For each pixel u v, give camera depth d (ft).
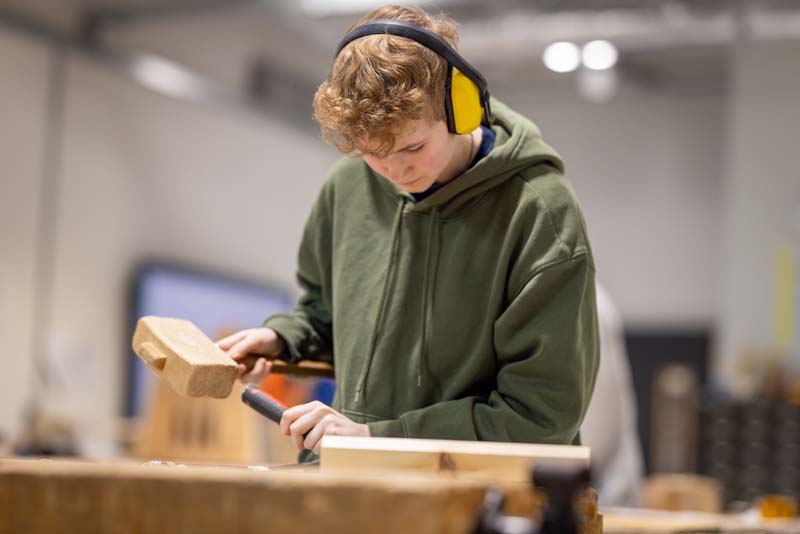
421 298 4.73
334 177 5.19
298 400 11.43
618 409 9.86
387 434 4.27
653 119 27.61
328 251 5.24
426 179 4.38
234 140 24.84
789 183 22.56
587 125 28.09
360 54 4.16
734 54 23.30
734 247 22.74
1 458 3.31
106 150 21.43
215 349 4.55
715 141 27.07
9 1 19.54
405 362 4.71
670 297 27.12
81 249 20.85
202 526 2.58
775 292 22.18
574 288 4.40
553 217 4.47
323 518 2.48
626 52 24.18
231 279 24.44
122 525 2.66
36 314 19.97
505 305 4.55
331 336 5.31
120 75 21.76
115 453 17.15
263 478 2.56
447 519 2.41
